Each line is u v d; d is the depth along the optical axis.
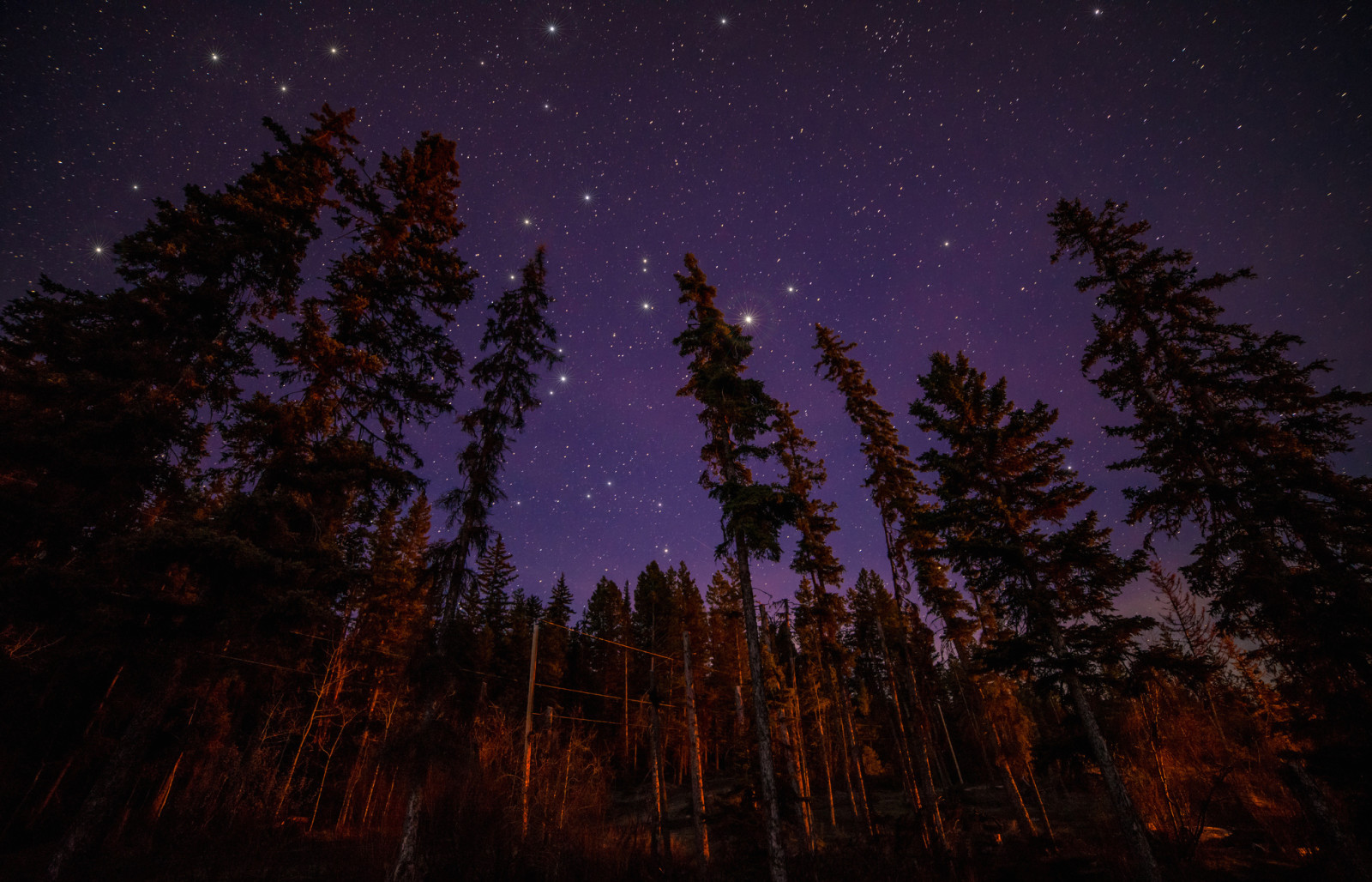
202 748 20.34
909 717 19.55
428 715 13.06
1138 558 15.09
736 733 25.88
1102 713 21.41
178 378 13.38
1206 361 15.63
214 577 11.05
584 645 55.91
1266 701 20.53
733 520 16.67
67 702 17.12
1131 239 17.91
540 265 19.70
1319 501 13.29
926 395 20.27
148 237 14.28
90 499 12.69
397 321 16.42
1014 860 16.98
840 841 21.22
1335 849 12.27
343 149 16.48
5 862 13.35
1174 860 15.82
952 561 16.91
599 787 28.84
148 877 14.01
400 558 32.72
